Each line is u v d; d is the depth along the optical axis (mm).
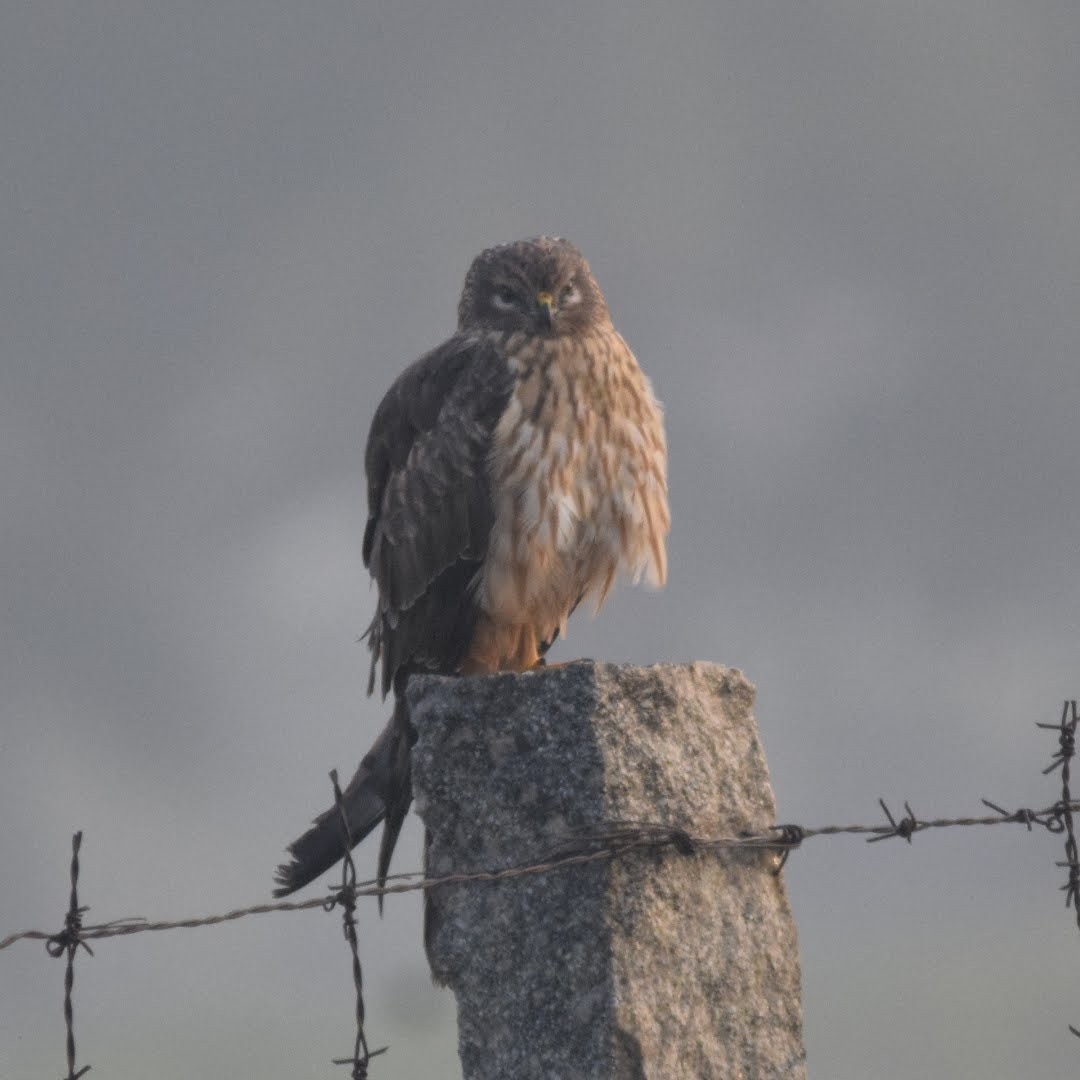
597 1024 7469
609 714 7707
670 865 7758
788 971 8188
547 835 7672
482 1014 7773
